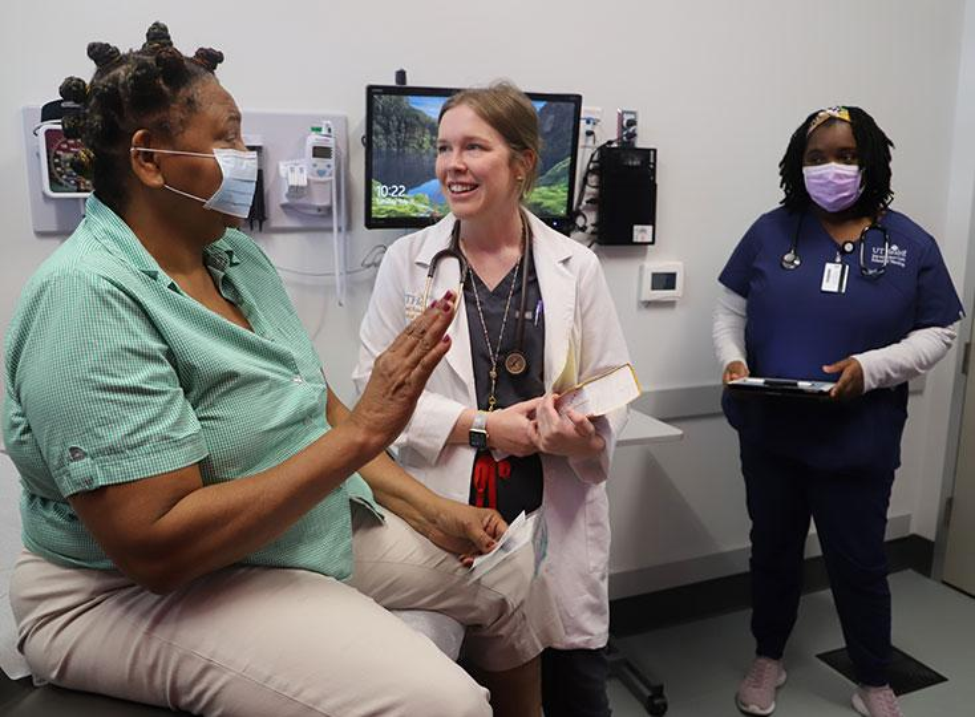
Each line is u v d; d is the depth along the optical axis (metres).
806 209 2.16
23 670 1.18
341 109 2.08
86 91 1.05
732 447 2.83
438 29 2.14
